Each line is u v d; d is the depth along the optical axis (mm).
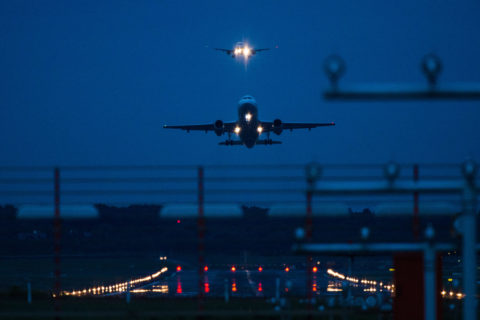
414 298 89688
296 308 111688
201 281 87188
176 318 102188
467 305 73188
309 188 78312
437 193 80375
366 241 81688
